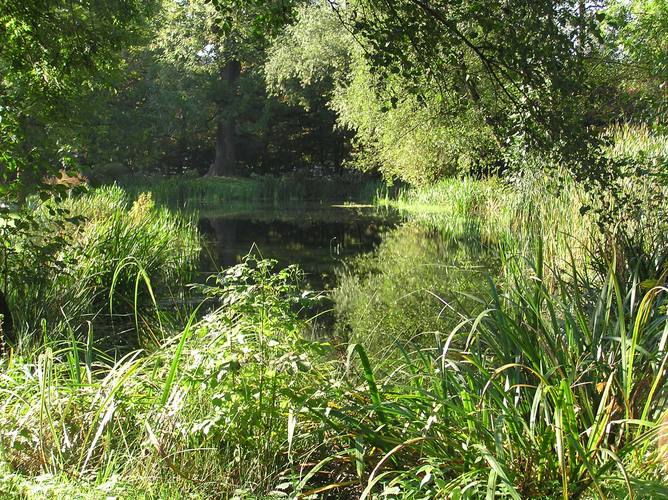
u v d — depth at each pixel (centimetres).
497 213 1906
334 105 2534
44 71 828
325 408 405
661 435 337
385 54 675
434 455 381
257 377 411
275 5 743
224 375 392
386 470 390
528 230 1102
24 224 689
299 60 2947
